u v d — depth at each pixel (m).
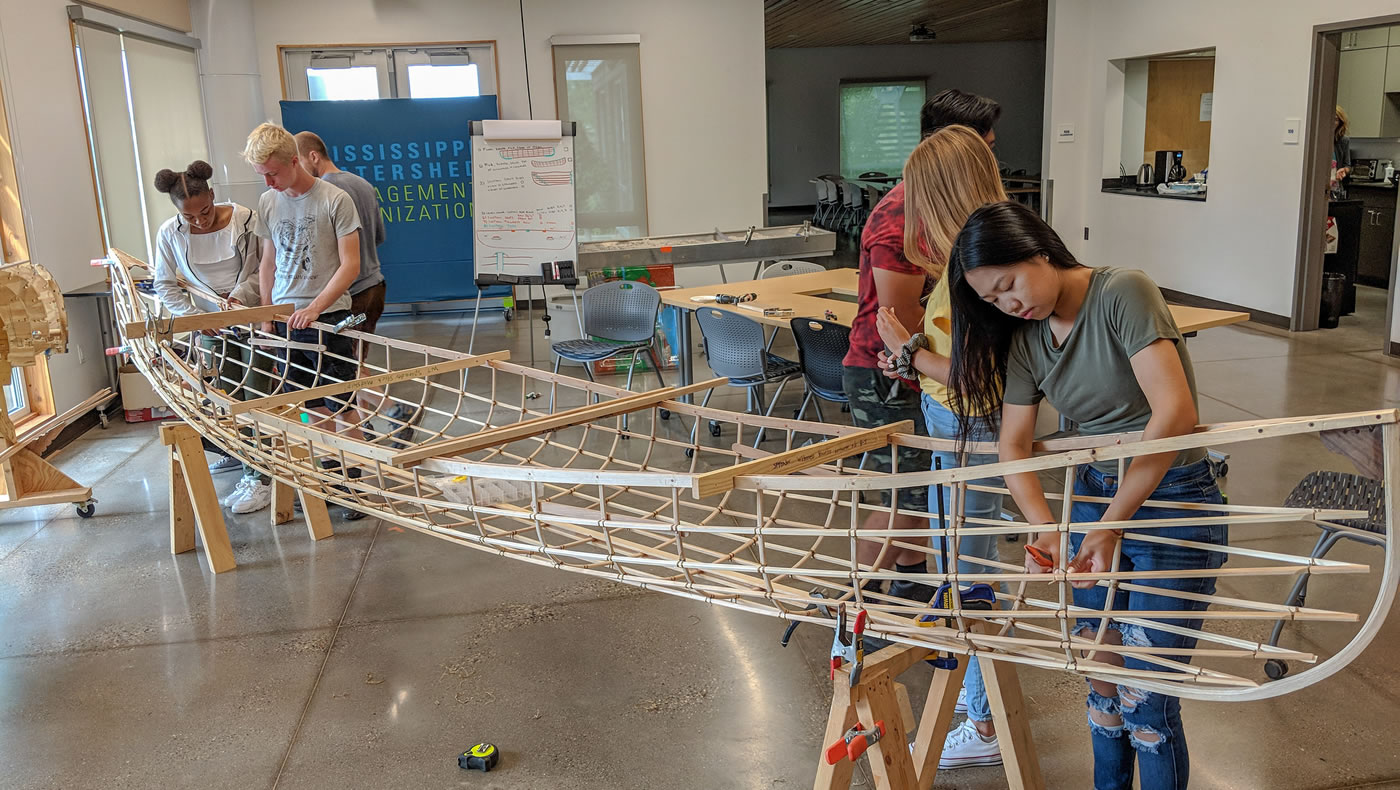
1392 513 1.33
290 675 3.01
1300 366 6.34
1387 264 8.88
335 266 4.23
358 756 2.60
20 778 2.54
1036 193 14.58
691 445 2.56
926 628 1.78
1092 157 9.96
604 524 2.07
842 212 16.95
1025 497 1.79
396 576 3.70
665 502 2.34
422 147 8.80
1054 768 2.44
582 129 9.20
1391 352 6.54
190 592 3.61
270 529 4.20
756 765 2.50
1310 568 1.47
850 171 19.75
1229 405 5.51
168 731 2.73
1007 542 3.75
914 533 1.70
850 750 1.83
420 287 9.03
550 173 7.19
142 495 4.66
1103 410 1.76
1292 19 7.23
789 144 19.45
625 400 2.64
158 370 3.73
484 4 8.90
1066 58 9.78
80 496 4.33
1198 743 2.52
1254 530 3.81
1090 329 1.67
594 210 9.35
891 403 2.56
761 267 7.66
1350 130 9.31
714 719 2.71
